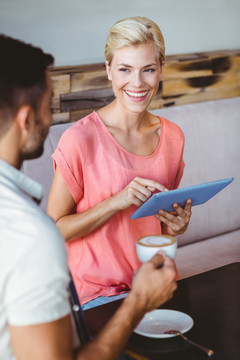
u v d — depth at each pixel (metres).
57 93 2.51
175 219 1.67
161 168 1.88
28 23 2.51
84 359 0.95
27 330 0.89
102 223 1.74
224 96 3.21
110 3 2.76
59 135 2.25
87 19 2.70
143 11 2.89
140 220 1.82
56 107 2.53
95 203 1.82
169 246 1.21
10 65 0.96
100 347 0.98
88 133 1.80
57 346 0.90
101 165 1.80
